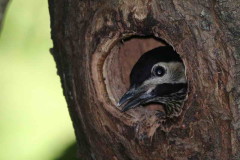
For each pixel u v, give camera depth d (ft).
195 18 38.32
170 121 39.40
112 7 40.14
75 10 41.63
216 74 38.06
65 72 43.14
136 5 39.47
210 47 38.09
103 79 41.47
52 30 44.01
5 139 57.31
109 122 41.14
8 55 57.52
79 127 43.37
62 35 42.80
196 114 38.55
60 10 42.96
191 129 38.78
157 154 39.93
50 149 57.26
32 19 55.26
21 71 58.54
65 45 42.60
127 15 39.78
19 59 57.88
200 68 38.27
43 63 58.39
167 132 39.42
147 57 46.19
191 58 38.45
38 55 57.82
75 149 56.39
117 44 42.60
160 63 46.44
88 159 44.09
